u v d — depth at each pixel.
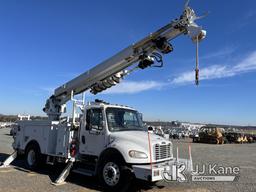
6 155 14.78
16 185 8.02
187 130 59.72
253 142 50.91
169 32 7.95
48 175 9.54
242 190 8.22
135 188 8.09
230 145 35.72
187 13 7.64
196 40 7.52
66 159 9.16
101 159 7.98
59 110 11.34
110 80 9.66
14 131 11.91
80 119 9.15
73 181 8.73
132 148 7.43
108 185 7.65
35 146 10.54
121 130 8.48
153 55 8.48
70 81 10.63
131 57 8.76
